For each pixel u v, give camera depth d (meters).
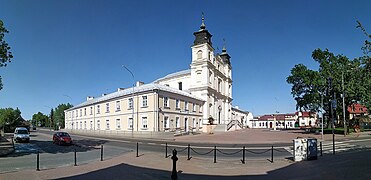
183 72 66.19
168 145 26.23
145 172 11.91
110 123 49.66
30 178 10.55
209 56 59.72
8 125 68.62
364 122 56.53
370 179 8.54
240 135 41.12
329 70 40.72
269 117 116.44
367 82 11.66
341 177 9.17
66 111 78.00
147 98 40.88
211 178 10.61
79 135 49.09
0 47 17.89
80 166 13.70
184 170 12.38
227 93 71.50
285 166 13.21
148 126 40.12
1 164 14.65
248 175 11.15
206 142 29.78
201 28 59.41
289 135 39.97
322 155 16.52
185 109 47.69
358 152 16.77
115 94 51.78
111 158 16.73
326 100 41.28
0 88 19.72
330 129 42.59
